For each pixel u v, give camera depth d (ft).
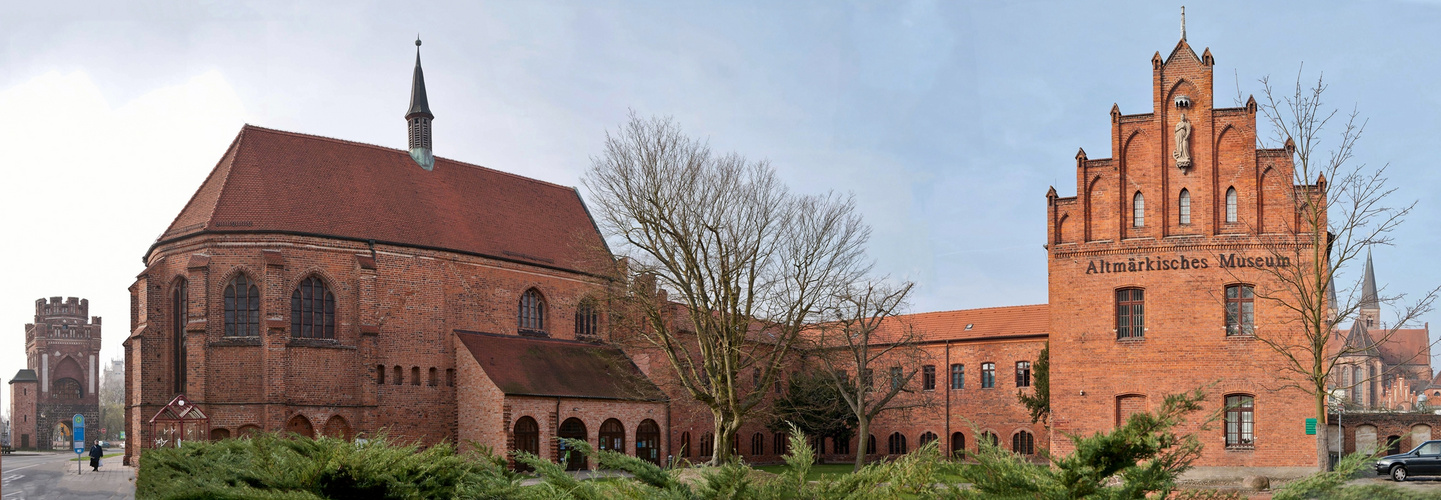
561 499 31.65
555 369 223.10
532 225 250.78
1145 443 27.20
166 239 204.03
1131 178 159.53
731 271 178.50
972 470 28.94
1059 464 27.48
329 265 202.90
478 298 224.74
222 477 53.01
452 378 216.13
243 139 209.87
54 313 427.33
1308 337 136.36
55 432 435.53
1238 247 152.66
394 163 231.30
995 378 257.96
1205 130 155.74
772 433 269.03
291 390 194.59
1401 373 595.88
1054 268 163.22
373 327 204.03
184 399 187.83
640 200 179.73
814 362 229.45
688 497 30.30
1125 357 157.07
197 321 194.39
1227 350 152.15
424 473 46.21
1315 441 147.02
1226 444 151.12
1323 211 137.08
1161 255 156.35
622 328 237.86
